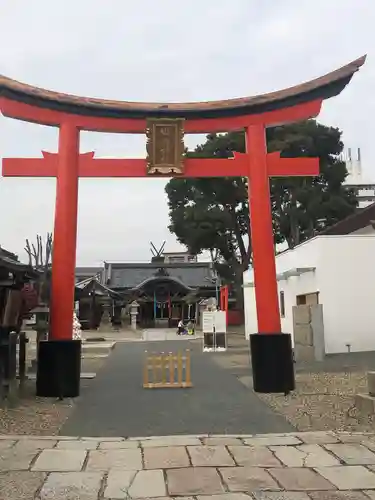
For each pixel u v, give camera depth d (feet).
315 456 19.60
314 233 115.24
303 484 16.46
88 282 148.97
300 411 28.60
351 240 62.03
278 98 36.99
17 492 15.84
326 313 60.64
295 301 70.28
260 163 37.17
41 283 42.80
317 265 62.13
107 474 17.60
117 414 28.63
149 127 36.70
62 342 34.24
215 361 58.49
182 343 93.30
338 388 35.86
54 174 36.24
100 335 124.77
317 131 104.63
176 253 229.45
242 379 42.55
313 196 108.47
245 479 16.99
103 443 21.89
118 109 36.37
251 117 37.70
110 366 54.49
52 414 28.66
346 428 24.35
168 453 20.21
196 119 37.50
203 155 107.86
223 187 112.88
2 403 31.12
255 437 22.77
